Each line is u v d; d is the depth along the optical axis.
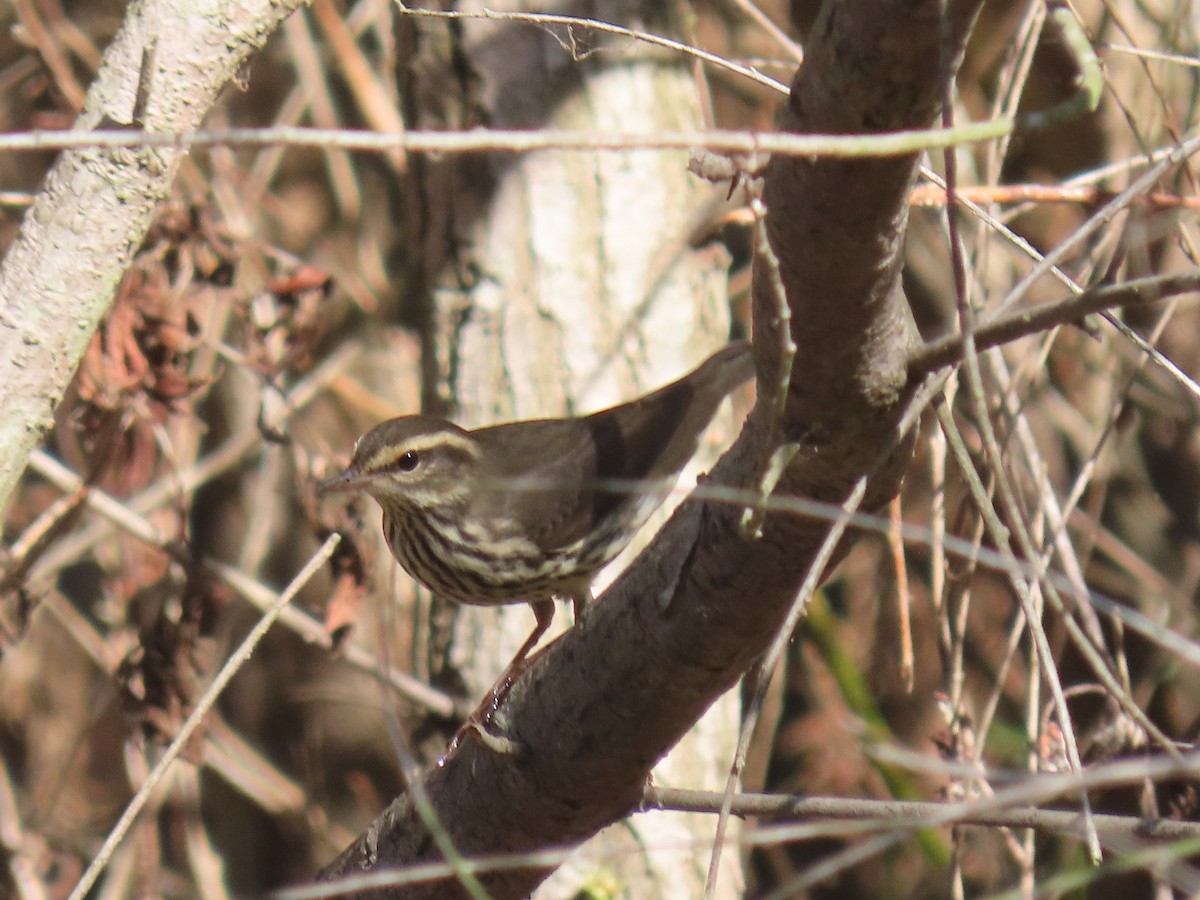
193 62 7.27
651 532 11.05
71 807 14.82
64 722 15.24
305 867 15.06
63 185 7.26
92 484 10.44
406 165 11.04
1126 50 9.03
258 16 7.35
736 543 6.20
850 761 13.50
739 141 4.46
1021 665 12.65
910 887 13.56
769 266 5.08
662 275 10.70
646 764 7.17
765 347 5.62
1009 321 5.49
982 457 9.74
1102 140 12.20
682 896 10.53
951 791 9.70
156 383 10.09
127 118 7.25
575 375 10.59
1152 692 11.87
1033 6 9.24
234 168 14.09
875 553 13.45
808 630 13.30
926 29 4.70
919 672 13.12
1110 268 7.26
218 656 13.96
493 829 7.62
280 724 15.76
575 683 7.00
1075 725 11.77
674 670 6.70
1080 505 12.85
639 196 10.66
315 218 15.79
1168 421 13.16
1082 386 12.62
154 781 7.94
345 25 14.17
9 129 15.12
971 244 11.92
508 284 10.63
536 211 10.59
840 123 5.03
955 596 11.32
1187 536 12.94
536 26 10.37
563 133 4.49
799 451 5.88
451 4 10.47
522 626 11.00
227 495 15.32
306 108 15.58
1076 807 9.64
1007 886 11.28
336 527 10.81
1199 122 11.38
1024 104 12.30
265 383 11.16
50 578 13.21
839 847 14.16
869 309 5.40
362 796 15.61
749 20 14.25
